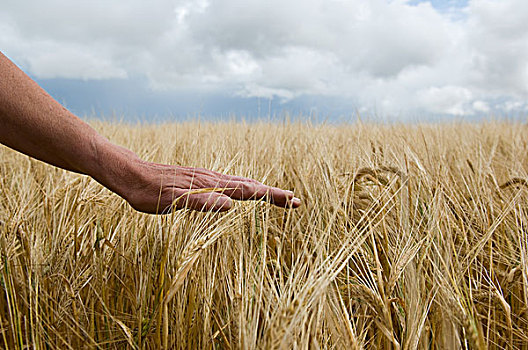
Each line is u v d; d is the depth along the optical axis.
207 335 0.41
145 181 0.40
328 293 0.36
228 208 0.42
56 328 0.45
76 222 0.51
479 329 0.35
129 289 0.47
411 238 0.43
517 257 0.53
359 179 0.57
